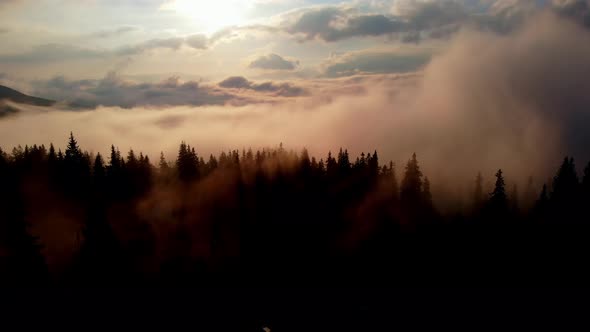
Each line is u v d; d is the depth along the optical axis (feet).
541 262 171.94
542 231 180.24
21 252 139.33
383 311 153.07
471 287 167.63
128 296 148.56
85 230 149.89
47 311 131.54
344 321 146.20
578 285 158.20
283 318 148.46
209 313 148.66
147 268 169.89
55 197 189.37
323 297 165.07
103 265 149.18
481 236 191.62
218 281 174.91
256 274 182.80
